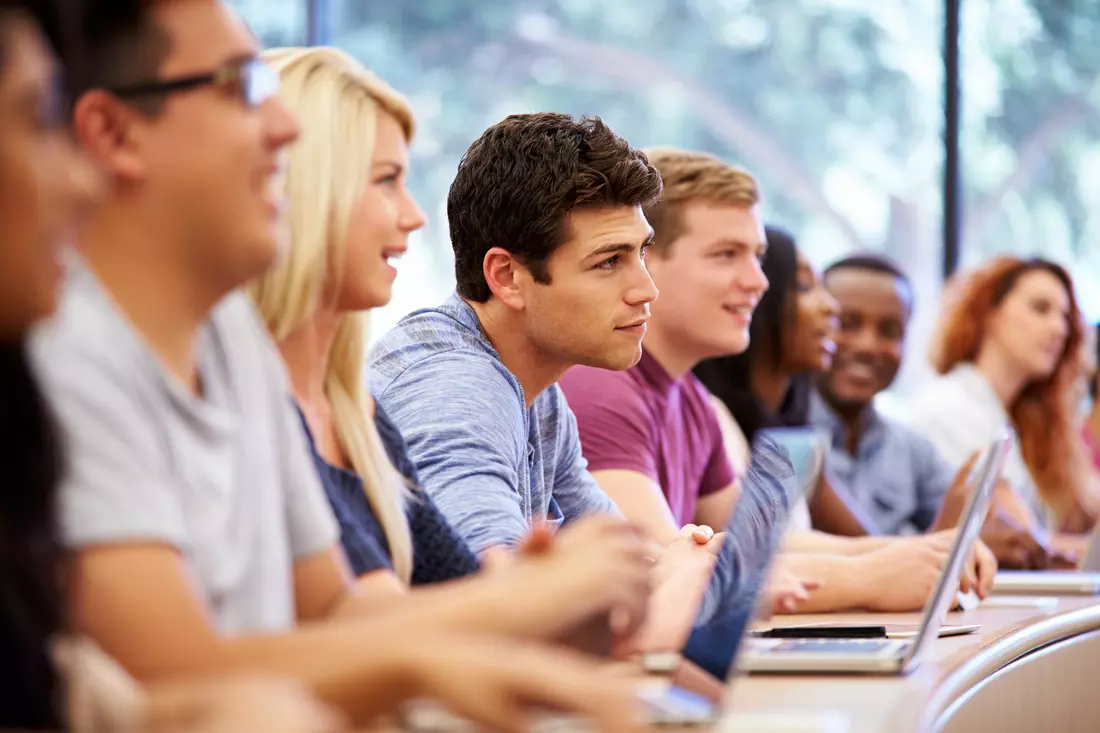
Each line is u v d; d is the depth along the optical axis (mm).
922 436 5191
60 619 1169
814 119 8336
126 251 1358
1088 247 7613
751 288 3689
